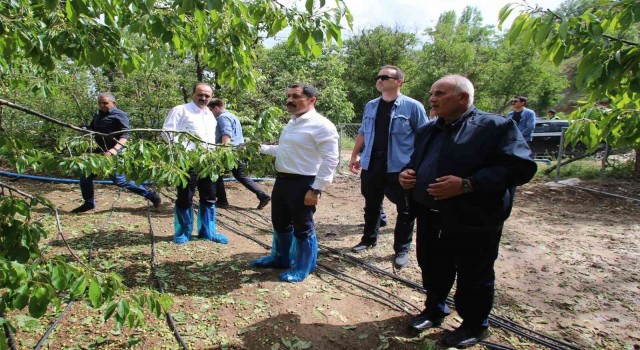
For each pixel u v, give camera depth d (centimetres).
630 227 605
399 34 3003
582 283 407
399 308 347
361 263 446
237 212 672
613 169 969
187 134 288
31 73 433
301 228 388
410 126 437
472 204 255
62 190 768
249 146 322
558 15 160
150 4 191
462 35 3441
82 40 204
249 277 399
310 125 367
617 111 192
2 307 139
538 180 948
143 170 263
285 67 1096
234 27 238
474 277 277
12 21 192
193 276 395
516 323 327
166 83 911
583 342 305
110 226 545
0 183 164
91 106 903
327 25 209
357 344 296
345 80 2961
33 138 838
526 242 529
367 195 472
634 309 356
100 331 296
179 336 293
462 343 289
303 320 324
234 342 293
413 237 547
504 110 3162
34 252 155
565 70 3453
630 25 146
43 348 274
